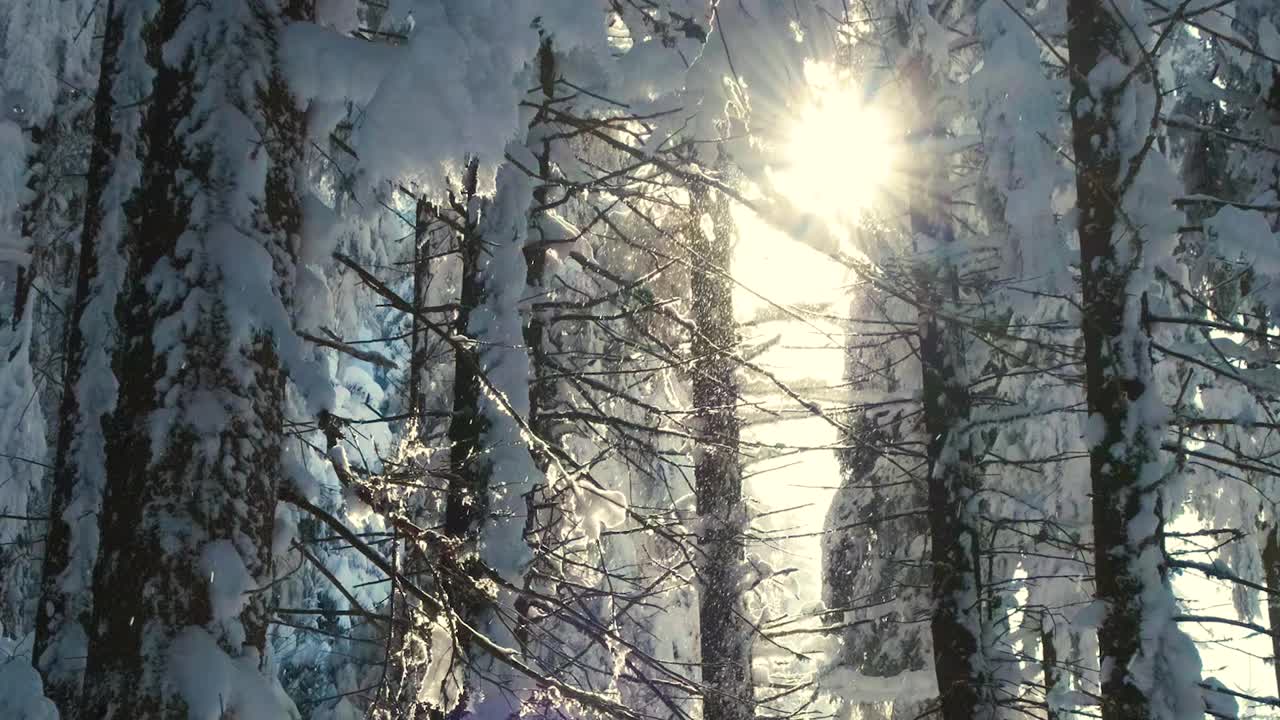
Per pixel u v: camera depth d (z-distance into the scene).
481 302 8.89
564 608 7.07
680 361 9.78
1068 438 13.55
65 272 11.78
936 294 10.26
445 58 4.26
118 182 6.18
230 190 4.64
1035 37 9.19
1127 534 8.37
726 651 11.31
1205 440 9.02
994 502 13.87
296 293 5.27
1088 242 8.75
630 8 9.11
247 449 4.54
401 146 4.30
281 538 5.21
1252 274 10.51
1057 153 8.85
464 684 7.30
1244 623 8.01
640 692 11.59
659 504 13.70
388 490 5.87
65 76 11.86
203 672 4.27
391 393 16.31
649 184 10.29
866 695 13.26
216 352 4.52
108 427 6.05
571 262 12.20
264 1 4.80
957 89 10.75
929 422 11.37
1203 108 12.80
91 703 4.34
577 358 11.48
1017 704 12.87
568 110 9.00
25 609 11.78
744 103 7.90
